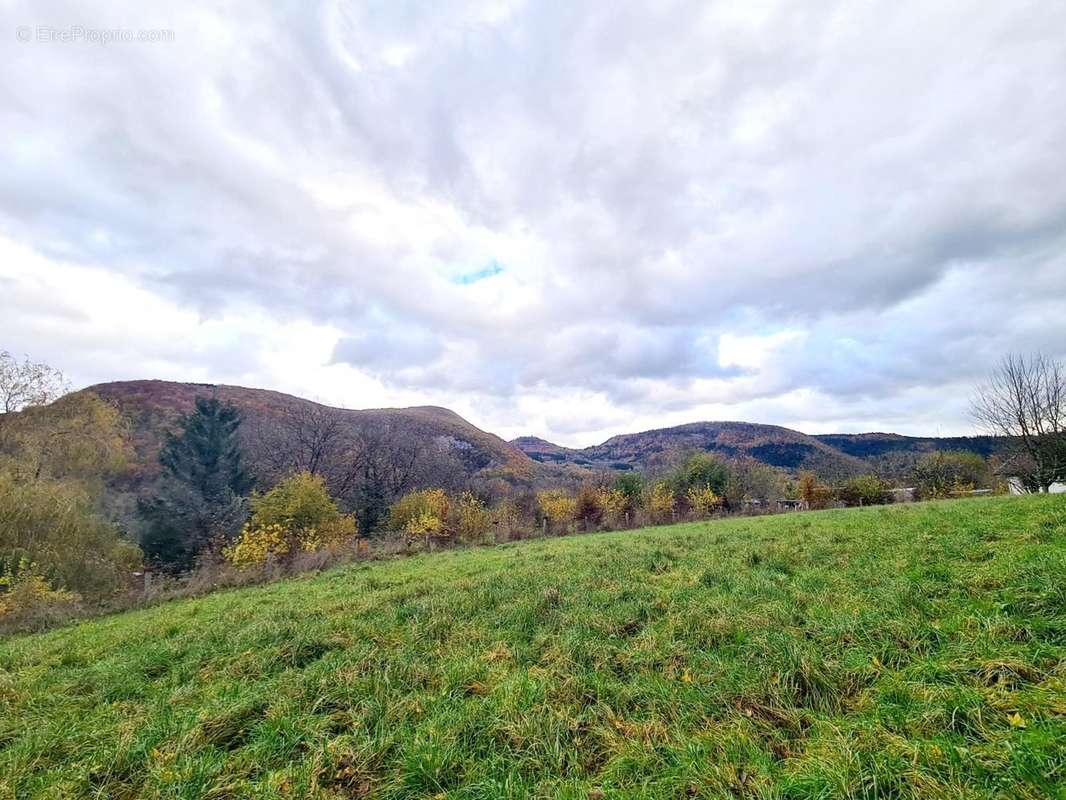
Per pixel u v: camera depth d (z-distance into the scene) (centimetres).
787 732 393
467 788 366
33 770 435
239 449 4003
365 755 418
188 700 560
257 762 419
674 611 705
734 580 829
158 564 2667
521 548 1972
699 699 457
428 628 730
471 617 787
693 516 3253
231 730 473
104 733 489
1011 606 514
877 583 687
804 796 316
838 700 416
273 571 1861
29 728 518
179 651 738
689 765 360
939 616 532
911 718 369
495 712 462
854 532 1191
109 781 406
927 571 693
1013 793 285
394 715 477
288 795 373
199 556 2536
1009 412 2870
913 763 319
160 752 440
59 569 1870
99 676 668
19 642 1082
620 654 580
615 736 414
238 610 1081
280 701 514
